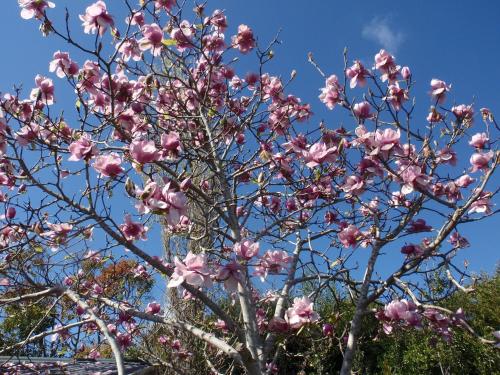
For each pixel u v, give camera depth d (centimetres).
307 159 319
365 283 371
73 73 348
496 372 766
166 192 236
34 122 340
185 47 405
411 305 336
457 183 371
